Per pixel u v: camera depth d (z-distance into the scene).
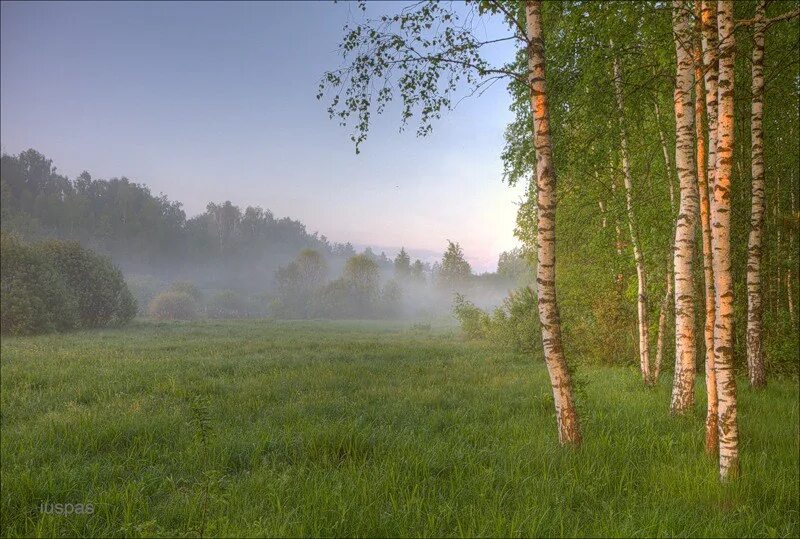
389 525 4.21
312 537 4.01
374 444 6.56
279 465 5.89
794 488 5.08
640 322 11.95
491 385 11.80
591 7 6.91
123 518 4.51
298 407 8.93
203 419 6.09
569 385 6.53
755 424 7.68
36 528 4.20
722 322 5.41
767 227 14.09
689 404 8.36
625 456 6.04
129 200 171.00
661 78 9.85
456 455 6.09
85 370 13.56
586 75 8.84
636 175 12.70
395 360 17.03
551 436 6.94
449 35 6.91
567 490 4.98
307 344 22.66
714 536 4.05
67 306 32.28
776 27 11.38
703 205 6.75
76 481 5.33
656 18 7.42
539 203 6.68
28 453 6.20
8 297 28.66
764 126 13.15
